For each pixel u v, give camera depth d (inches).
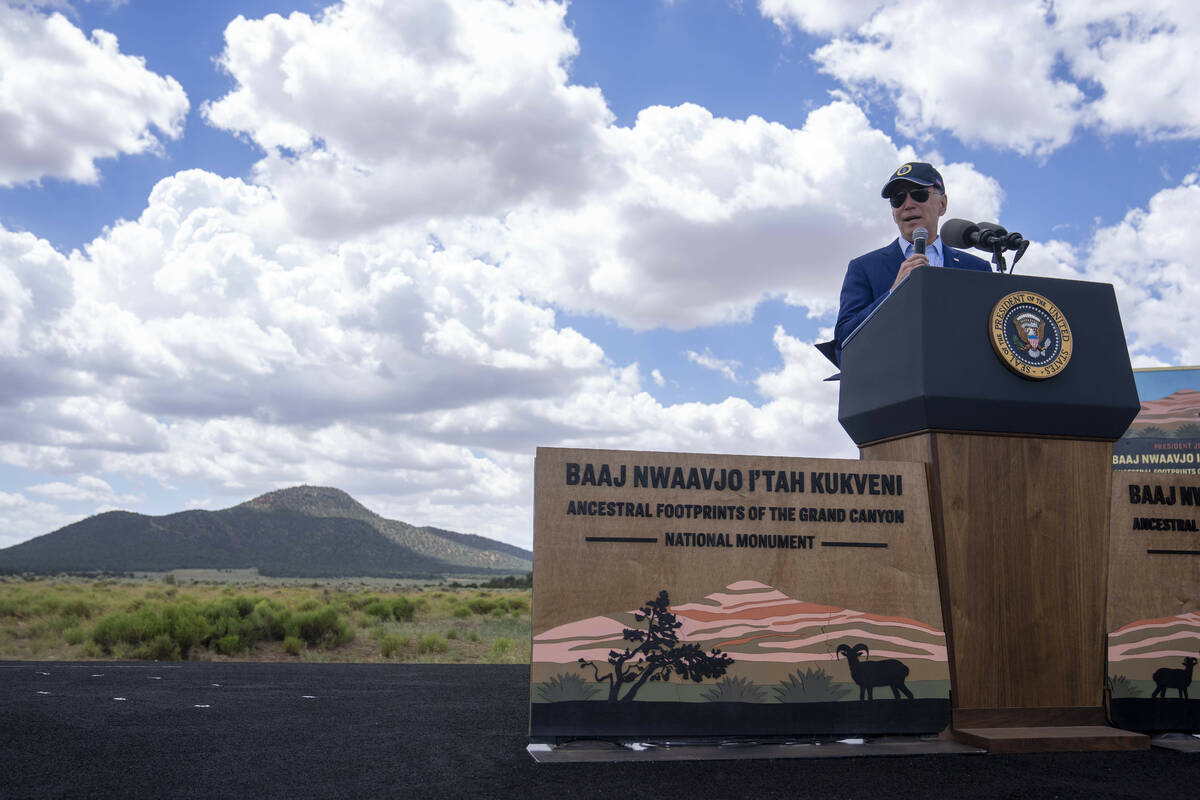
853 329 269.0
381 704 288.2
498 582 5728.3
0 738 205.5
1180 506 252.5
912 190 270.4
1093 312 247.4
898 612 231.8
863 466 237.1
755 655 223.5
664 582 223.0
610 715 214.1
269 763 181.8
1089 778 181.9
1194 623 245.8
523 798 156.6
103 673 391.2
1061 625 237.9
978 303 238.7
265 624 997.8
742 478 231.9
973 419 235.8
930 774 185.2
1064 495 242.5
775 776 181.3
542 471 223.0
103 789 156.3
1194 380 446.3
